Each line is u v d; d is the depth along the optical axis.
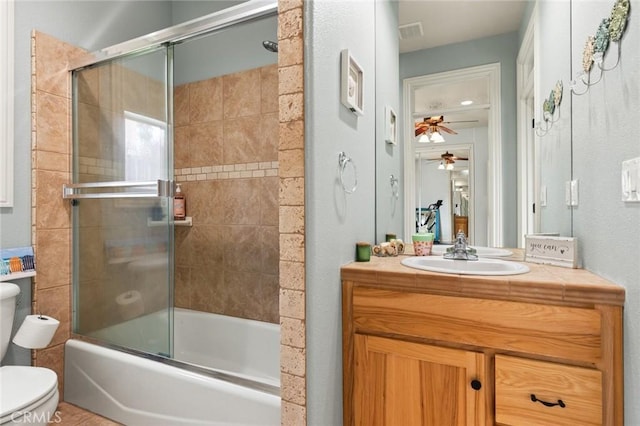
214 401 1.49
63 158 2.04
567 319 1.06
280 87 1.18
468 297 1.19
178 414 1.58
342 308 1.39
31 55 1.90
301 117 1.15
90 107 2.04
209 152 2.54
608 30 1.02
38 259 1.91
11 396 1.30
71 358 1.98
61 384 2.00
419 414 1.25
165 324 1.81
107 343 1.97
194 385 1.54
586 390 1.03
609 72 1.03
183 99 2.64
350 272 1.37
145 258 1.89
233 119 2.45
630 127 0.90
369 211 1.79
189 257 2.62
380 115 1.97
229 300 2.47
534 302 1.10
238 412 1.43
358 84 1.57
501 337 1.14
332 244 1.31
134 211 1.92
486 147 1.84
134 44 1.87
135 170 1.90
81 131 2.06
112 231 1.98
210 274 2.54
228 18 1.61
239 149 2.43
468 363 1.18
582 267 1.31
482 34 1.85
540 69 1.67
